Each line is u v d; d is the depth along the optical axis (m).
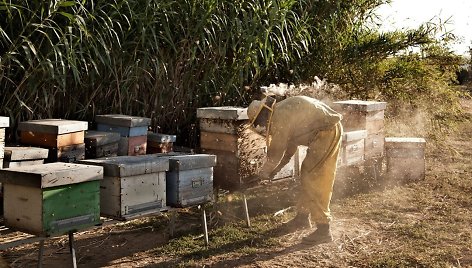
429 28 9.45
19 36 5.31
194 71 7.45
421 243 4.97
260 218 5.71
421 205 6.45
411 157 7.82
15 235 4.89
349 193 7.05
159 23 6.84
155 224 5.41
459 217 5.87
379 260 4.45
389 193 7.04
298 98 4.82
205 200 4.61
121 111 6.69
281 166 4.92
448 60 9.84
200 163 4.50
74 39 5.91
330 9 8.98
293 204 6.38
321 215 4.90
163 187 4.22
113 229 5.27
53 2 5.54
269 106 4.73
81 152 5.22
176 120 7.44
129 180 3.91
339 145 4.88
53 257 4.45
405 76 9.50
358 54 9.15
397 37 9.42
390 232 5.34
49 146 5.02
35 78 5.71
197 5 7.00
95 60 6.24
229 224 5.45
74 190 3.57
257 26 7.46
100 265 4.28
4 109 5.66
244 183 5.64
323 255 4.61
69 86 6.23
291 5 7.99
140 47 6.66
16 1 5.48
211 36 7.13
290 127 4.71
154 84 7.04
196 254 4.55
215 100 7.54
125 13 6.42
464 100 12.09
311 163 4.85
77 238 4.98
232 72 7.60
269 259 4.48
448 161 9.63
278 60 8.56
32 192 3.43
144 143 5.93
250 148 5.69
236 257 4.51
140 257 4.48
